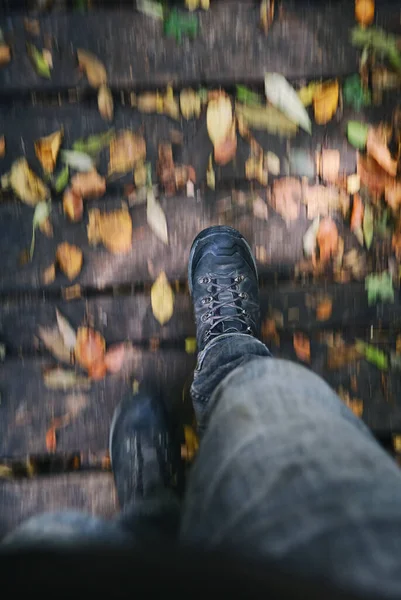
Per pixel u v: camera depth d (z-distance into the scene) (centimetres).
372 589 48
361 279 132
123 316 131
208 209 132
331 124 132
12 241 131
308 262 132
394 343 132
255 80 132
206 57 132
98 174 132
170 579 44
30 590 44
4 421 130
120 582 44
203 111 132
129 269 132
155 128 132
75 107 132
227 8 132
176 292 132
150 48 132
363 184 132
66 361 131
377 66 132
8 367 131
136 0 131
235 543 58
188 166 132
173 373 131
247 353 105
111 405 130
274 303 132
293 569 50
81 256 131
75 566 46
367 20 132
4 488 128
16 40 132
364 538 54
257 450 69
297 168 132
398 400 131
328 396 86
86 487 128
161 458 119
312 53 132
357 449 68
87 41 132
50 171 131
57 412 130
